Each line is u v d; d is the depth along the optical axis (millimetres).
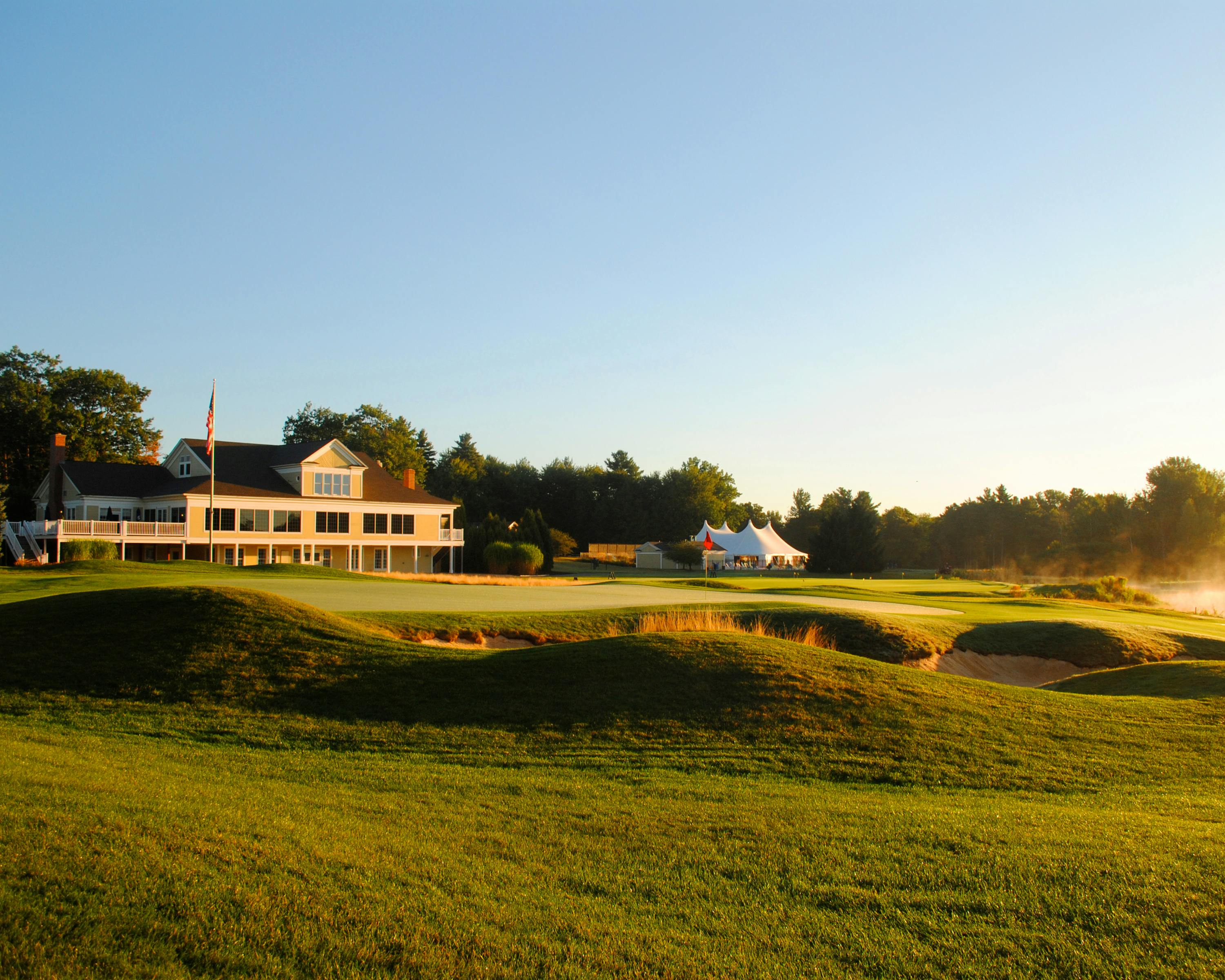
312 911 5395
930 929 5668
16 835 6078
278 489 56469
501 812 8164
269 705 12438
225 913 5250
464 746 10945
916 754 10883
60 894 5246
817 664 14180
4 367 68750
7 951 4574
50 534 47312
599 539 120000
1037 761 10797
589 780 9594
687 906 5996
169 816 6953
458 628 18562
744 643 15062
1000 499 118000
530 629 19297
